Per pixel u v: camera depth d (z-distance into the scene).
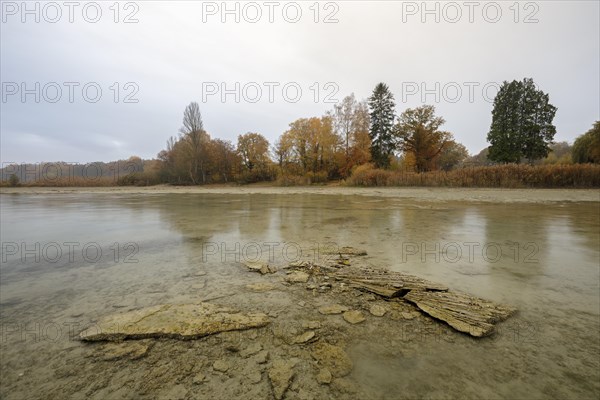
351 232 6.83
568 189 20.58
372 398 1.70
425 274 3.91
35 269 4.32
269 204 14.14
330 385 1.81
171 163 47.31
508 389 1.78
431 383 1.83
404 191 21.31
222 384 1.82
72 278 3.91
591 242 5.67
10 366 2.05
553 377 1.88
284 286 3.55
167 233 6.97
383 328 2.52
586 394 1.73
